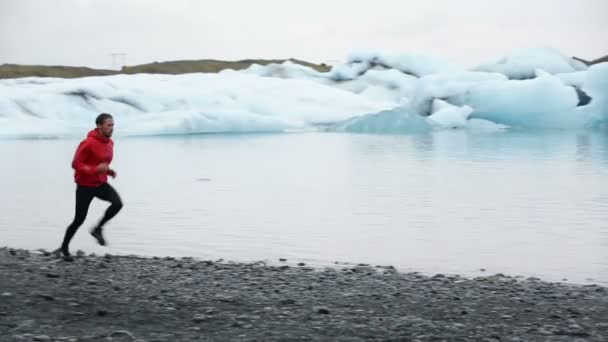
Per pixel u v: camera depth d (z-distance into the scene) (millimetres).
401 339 6398
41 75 135375
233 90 76250
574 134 61312
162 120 66375
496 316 7691
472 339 6461
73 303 7594
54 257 10969
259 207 20828
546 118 69625
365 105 77375
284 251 14133
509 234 16281
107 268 10227
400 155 41656
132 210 20000
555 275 12016
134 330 6594
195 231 16484
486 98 71188
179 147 49688
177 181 28359
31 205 20984
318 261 13070
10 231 16375
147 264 10906
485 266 12789
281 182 28031
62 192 24328
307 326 6863
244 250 14195
